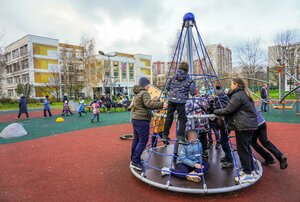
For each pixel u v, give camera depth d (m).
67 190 3.87
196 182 3.69
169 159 4.86
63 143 7.50
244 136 3.64
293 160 5.16
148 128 4.28
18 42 47.22
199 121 4.32
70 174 4.62
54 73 42.84
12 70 50.75
